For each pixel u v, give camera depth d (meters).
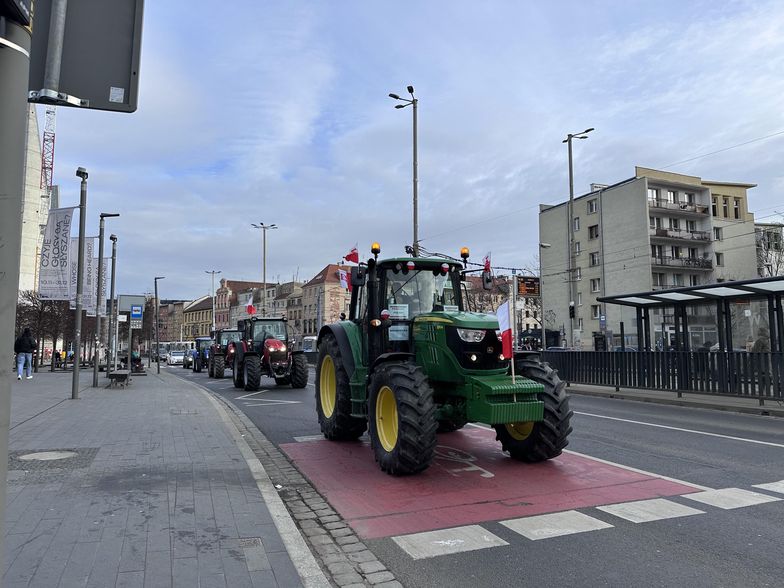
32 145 59.06
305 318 91.06
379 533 4.77
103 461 6.77
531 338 45.59
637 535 4.63
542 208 60.28
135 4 2.50
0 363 1.92
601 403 14.58
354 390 8.23
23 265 57.75
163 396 14.96
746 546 4.38
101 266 19.48
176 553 3.96
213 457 7.05
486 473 6.75
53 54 2.31
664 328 18.88
